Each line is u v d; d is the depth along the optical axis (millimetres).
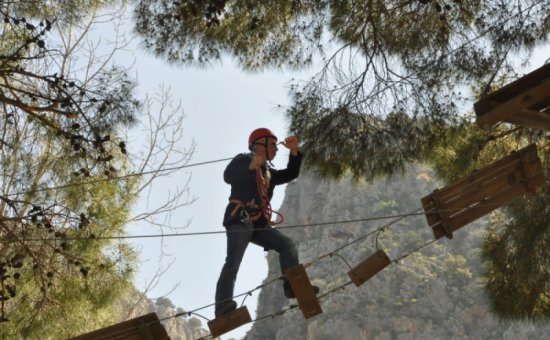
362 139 9453
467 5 9742
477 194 6961
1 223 8555
